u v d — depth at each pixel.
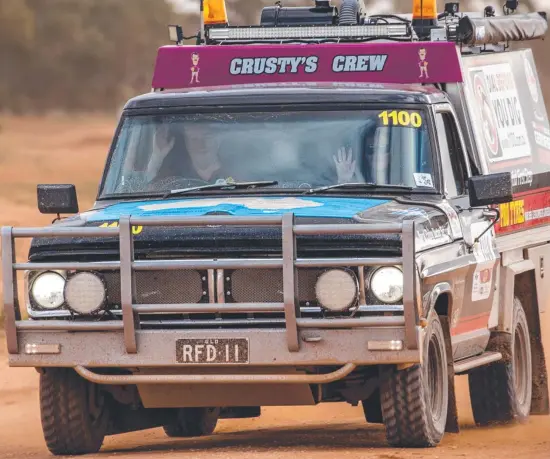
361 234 27.94
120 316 28.94
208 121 33.31
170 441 35.91
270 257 28.31
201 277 28.66
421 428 29.59
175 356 28.38
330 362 27.97
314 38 38.78
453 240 31.94
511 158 39.09
